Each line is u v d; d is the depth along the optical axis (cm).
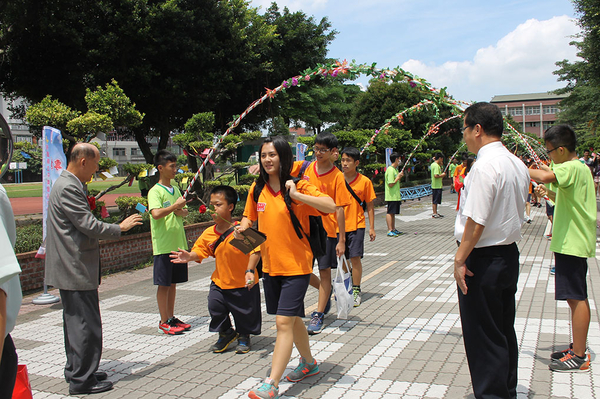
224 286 436
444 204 2058
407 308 562
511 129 630
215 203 436
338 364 403
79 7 1391
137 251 916
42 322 585
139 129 1756
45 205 657
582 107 3188
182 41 1477
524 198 294
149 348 467
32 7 1320
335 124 3138
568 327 471
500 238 284
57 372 416
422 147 2355
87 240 359
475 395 293
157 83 1546
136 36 1411
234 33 1625
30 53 1409
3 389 207
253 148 1684
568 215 369
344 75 520
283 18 2020
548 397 327
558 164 398
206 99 1625
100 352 371
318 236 350
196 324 545
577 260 367
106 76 1423
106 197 2808
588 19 1842
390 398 336
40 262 744
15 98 1753
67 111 940
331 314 554
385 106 2550
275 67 1914
